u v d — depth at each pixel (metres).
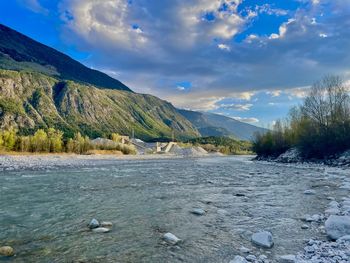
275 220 14.80
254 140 102.19
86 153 129.00
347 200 18.86
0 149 97.94
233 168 53.47
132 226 13.64
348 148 56.59
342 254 9.29
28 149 105.69
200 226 13.72
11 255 9.89
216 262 9.41
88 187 26.20
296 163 65.81
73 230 12.95
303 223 14.14
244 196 21.75
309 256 9.50
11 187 26.03
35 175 37.47
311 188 25.64
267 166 60.16
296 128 77.81
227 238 11.95
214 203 19.17
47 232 12.64
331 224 11.97
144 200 20.08
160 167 56.44
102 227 13.32
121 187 26.36
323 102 67.50
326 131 61.94
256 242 11.13
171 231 12.94
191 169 50.56
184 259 9.66
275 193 23.11
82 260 9.51
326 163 56.97
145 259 9.65
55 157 93.75
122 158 114.00
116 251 10.38
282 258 9.41
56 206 17.94
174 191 24.09
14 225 13.70
